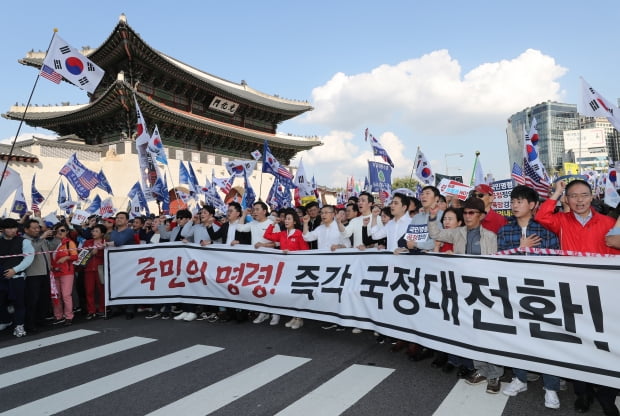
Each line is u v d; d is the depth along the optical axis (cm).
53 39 795
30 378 475
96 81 849
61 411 391
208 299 700
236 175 1347
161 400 408
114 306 823
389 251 537
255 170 4031
